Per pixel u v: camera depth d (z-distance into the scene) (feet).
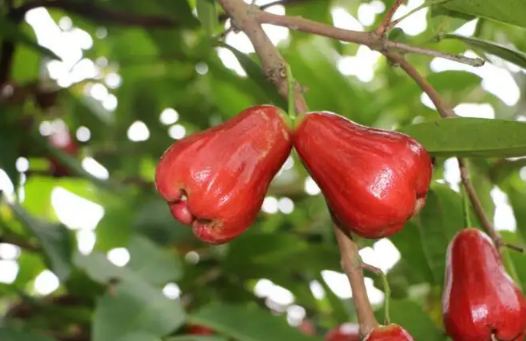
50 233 2.26
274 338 2.07
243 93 2.72
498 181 2.41
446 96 2.86
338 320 2.64
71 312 2.42
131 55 2.96
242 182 1.62
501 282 1.74
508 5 1.77
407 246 2.26
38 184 3.31
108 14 2.46
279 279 2.58
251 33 1.72
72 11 2.45
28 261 2.89
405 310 2.09
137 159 2.93
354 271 1.66
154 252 2.37
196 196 1.61
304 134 1.65
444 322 1.79
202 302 2.61
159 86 2.92
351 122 1.66
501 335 1.72
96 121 2.92
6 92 2.67
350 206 1.61
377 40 1.66
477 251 1.78
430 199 2.03
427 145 1.69
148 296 2.06
